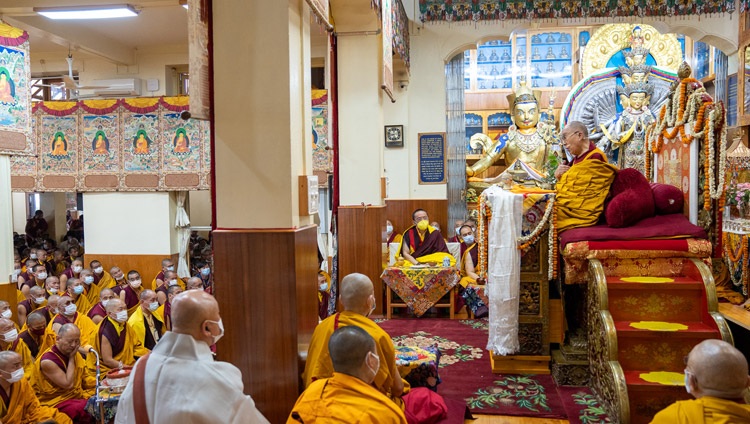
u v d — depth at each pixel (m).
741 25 7.98
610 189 4.42
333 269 6.77
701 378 2.09
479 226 4.79
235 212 3.54
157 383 2.14
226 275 3.48
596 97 10.30
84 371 5.03
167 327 6.09
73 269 9.05
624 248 4.04
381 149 6.92
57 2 6.75
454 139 9.51
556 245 4.41
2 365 4.05
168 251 10.22
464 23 9.16
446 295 7.17
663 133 4.84
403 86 9.20
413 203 9.33
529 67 11.69
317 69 11.37
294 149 3.57
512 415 3.84
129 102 10.12
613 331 3.62
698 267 3.89
